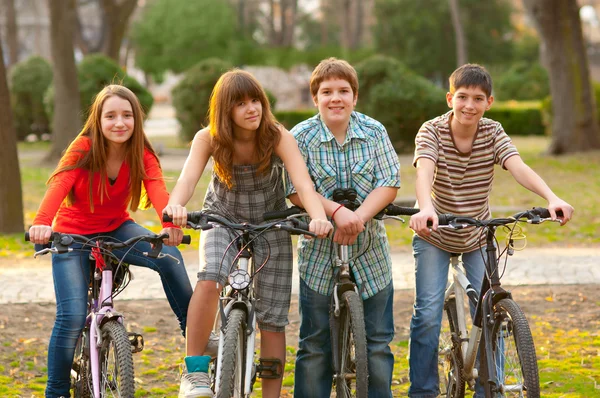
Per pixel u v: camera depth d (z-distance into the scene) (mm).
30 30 76250
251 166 5262
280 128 5238
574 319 8875
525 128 40562
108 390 4996
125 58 58406
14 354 7734
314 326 5504
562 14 27625
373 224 5441
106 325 5078
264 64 51844
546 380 6820
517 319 4809
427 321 5590
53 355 5309
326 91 5387
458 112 5457
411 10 60406
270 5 66062
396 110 28656
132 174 5426
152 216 17000
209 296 5090
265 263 5105
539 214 4969
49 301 9812
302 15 74250
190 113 32875
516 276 10891
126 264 5594
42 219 5035
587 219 15953
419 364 5645
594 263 11688
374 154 5445
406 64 60531
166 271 5543
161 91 89375
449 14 60281
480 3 60812
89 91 32031
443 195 5688
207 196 5488
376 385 5523
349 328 5164
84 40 44438
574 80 27594
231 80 5086
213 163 5312
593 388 6605
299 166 5195
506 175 23422
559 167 24594
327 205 5184
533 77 51469
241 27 55844
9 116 14766
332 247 5395
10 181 14773
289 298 5445
